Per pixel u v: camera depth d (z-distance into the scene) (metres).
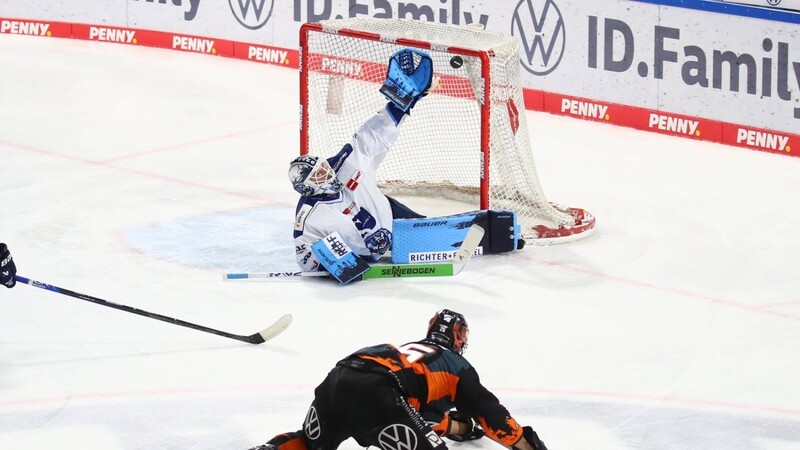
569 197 34.84
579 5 41.59
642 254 30.06
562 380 22.73
